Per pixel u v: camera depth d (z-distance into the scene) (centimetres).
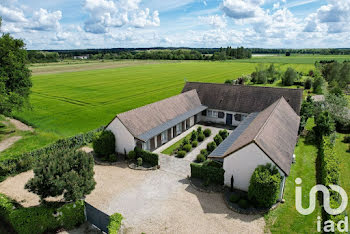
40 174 1991
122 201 2412
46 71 14875
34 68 16950
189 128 4603
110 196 2498
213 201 2402
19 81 4306
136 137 3234
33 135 4366
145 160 3219
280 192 2328
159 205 2342
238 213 2219
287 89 4509
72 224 2042
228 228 2030
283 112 3553
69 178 1966
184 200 2417
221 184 2642
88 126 4856
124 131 3312
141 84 9656
